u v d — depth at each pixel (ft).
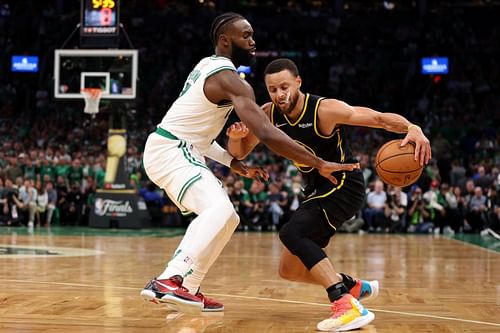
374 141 60.39
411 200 48.67
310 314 12.74
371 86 73.67
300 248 11.69
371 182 49.98
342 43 77.66
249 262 24.36
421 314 12.91
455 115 67.72
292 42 77.05
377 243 36.83
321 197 12.02
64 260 23.99
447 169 57.88
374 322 11.96
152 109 68.74
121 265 22.35
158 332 10.64
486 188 48.62
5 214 48.88
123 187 46.96
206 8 79.10
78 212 50.55
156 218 52.13
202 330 10.91
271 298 14.96
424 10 78.89
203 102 11.50
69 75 45.32
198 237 11.12
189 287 11.25
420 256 28.27
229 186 50.06
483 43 75.87
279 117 12.10
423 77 74.08
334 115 11.68
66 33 75.25
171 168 11.54
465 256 28.45
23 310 12.67
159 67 73.82
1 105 70.44
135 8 78.38
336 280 11.50
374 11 80.33
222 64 11.32
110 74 45.01
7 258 24.56
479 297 15.51
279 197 49.24
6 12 76.89
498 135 60.75
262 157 55.11
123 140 46.73
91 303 13.67
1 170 52.47
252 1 80.07
